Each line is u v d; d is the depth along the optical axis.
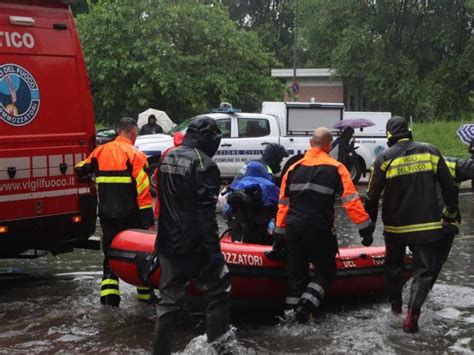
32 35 7.20
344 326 6.16
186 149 4.98
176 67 24.30
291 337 5.84
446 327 6.14
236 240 7.09
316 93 41.31
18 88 7.02
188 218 4.86
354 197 5.95
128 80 24.20
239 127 16.34
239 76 25.31
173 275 4.96
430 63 38.97
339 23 38.97
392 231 6.05
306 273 6.24
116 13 23.70
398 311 6.48
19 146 7.00
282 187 6.19
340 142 15.41
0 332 5.95
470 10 36.34
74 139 7.55
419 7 37.78
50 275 8.23
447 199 6.05
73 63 7.60
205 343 5.51
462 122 29.77
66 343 5.67
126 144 6.74
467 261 8.97
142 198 6.61
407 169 5.94
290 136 16.81
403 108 37.25
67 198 7.48
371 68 36.97
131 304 6.88
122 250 6.35
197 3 27.02
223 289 5.32
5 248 7.19
